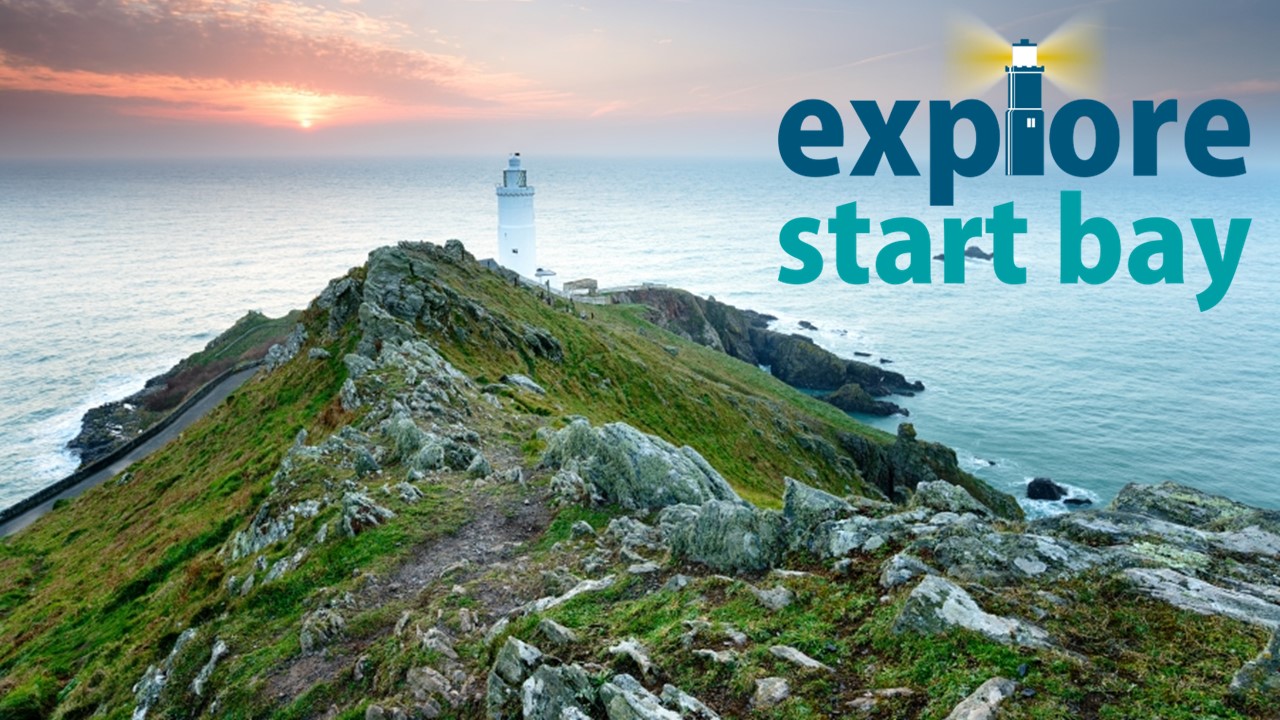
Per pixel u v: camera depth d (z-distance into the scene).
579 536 21.03
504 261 130.00
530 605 16.20
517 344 62.84
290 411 47.94
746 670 10.98
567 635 13.54
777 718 9.85
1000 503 84.31
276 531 25.91
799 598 12.93
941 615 10.82
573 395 61.12
